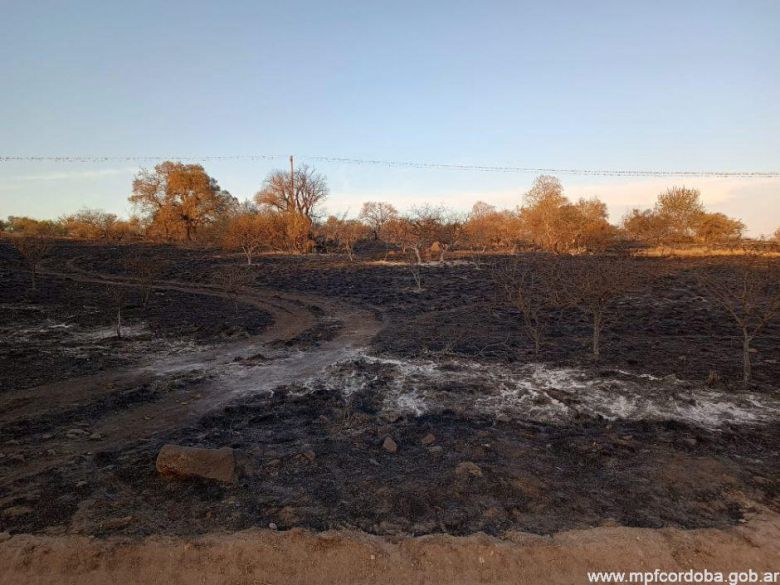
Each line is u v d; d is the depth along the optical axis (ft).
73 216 194.70
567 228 131.64
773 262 73.61
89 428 26.58
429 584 15.02
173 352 43.60
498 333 50.06
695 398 29.37
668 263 97.96
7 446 23.95
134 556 15.74
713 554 15.99
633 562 15.69
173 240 177.99
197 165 179.52
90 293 75.82
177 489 19.75
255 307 68.33
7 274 91.71
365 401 30.14
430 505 18.74
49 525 17.35
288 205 168.66
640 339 45.88
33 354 41.01
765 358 38.40
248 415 28.25
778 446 23.76
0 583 14.89
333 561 15.70
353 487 19.95
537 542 16.37
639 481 20.53
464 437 24.77
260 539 16.35
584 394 30.45
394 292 79.82
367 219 182.19
